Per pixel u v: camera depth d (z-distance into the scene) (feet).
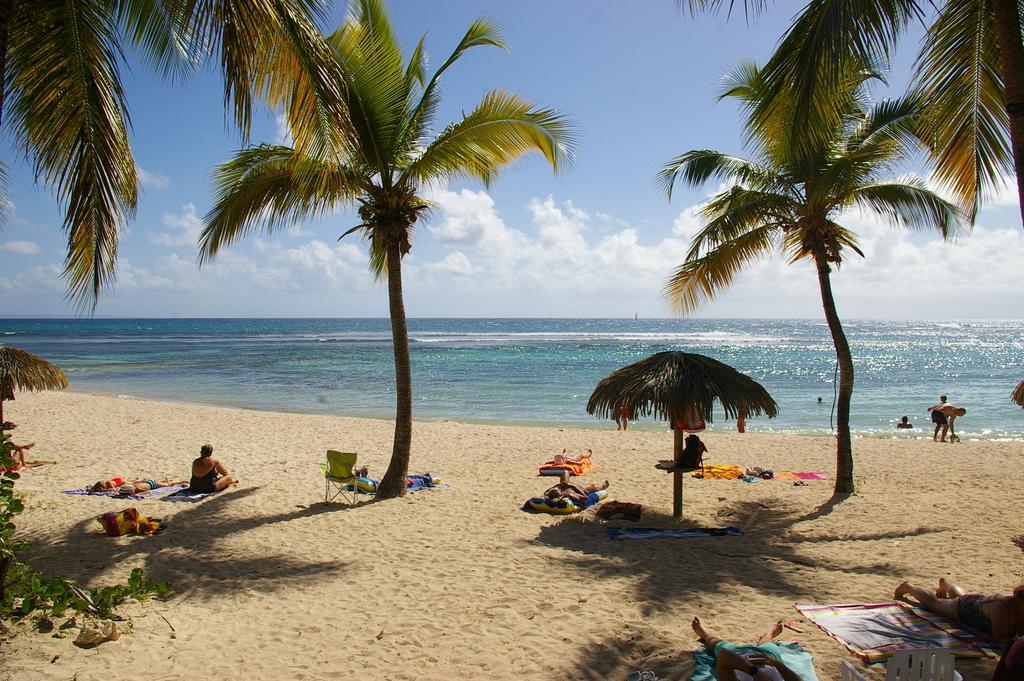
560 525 27.20
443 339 274.36
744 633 15.84
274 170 29.01
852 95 28.86
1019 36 12.68
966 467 41.22
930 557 22.20
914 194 31.48
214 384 103.50
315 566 21.79
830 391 96.68
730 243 33.65
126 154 18.71
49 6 16.20
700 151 33.40
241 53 15.03
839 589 19.06
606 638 15.80
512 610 17.78
